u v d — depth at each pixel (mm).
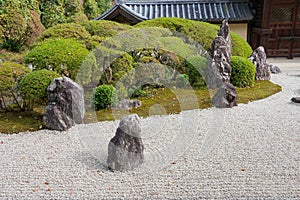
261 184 2502
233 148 3172
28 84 3777
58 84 3619
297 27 9203
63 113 3641
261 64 6148
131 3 8633
